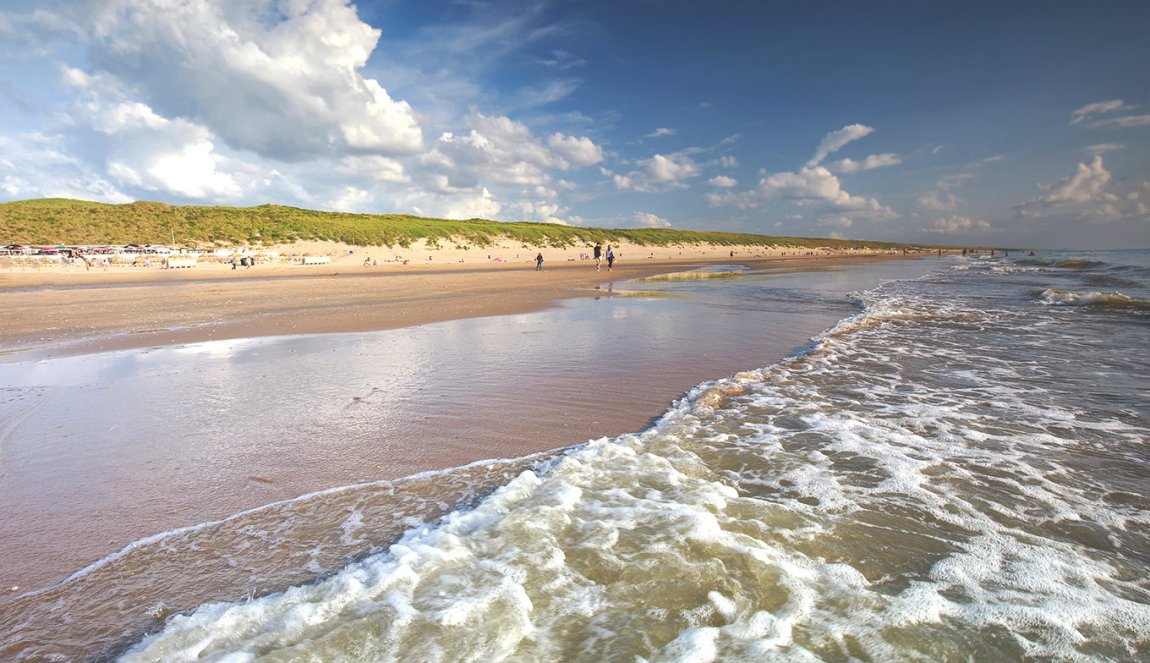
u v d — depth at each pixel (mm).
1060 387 6914
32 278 33125
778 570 2922
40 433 5367
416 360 8586
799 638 2410
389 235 69562
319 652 2312
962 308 15180
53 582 3014
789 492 3969
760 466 4453
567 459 4523
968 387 6949
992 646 2375
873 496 3883
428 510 3801
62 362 8773
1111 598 2729
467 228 81938
